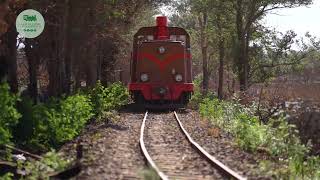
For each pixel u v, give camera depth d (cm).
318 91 4053
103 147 2314
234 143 2547
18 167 1761
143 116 4094
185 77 4869
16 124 2150
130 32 5962
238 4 6581
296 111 2634
